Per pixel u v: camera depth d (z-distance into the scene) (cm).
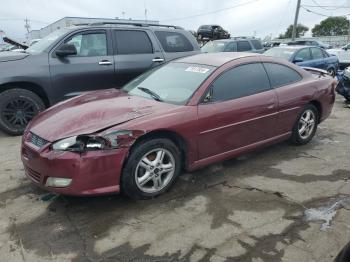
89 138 326
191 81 419
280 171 448
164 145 366
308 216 343
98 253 290
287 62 518
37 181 350
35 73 588
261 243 301
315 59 1170
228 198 378
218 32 2939
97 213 347
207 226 326
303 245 299
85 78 638
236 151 437
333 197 382
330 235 312
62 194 351
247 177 429
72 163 322
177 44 755
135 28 700
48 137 342
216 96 410
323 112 557
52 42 618
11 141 568
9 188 399
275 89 475
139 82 476
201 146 397
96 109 385
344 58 1625
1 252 291
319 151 522
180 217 341
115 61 666
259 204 365
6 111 581
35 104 600
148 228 323
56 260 282
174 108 381
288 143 551
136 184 354
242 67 449
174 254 288
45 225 328
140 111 372
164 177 381
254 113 439
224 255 287
